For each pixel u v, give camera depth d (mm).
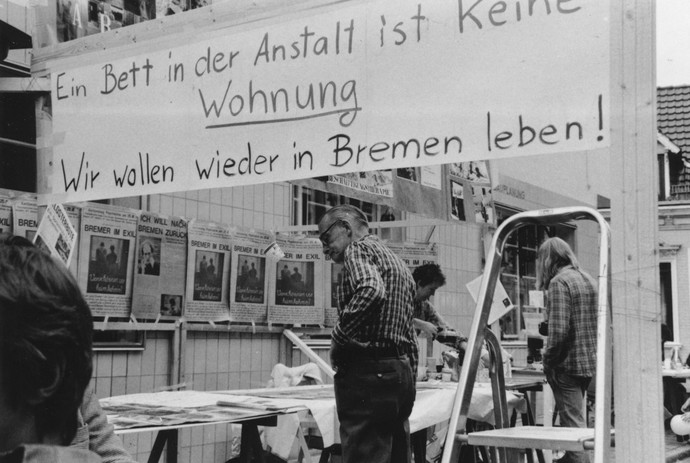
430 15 2449
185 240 5926
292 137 2689
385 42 2525
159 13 4004
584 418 5238
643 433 2023
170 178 2975
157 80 3045
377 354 3529
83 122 3238
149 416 3041
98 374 5270
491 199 6164
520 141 2266
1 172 4633
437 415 4512
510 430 2750
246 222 6535
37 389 920
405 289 3670
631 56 2117
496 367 3131
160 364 5758
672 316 17234
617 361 2068
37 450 896
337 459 4922
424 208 5324
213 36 2906
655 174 2057
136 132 3084
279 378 5855
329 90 2621
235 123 2824
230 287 6289
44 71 3365
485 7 2350
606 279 2447
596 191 4199
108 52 3188
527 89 2268
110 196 3145
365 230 3896
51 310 930
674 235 17359
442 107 2404
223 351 6277
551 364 5211
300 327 6949
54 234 3354
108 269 5332
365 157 2529
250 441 3363
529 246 11398
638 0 2117
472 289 6234
